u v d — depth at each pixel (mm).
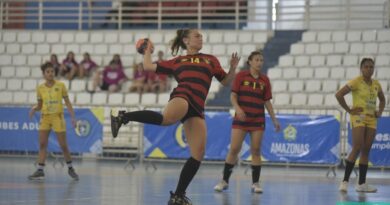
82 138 24109
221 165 24500
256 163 15156
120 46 32000
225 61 30078
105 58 31797
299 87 27953
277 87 28172
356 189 15703
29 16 37125
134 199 13148
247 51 30531
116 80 30109
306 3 30781
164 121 10398
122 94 29344
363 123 15367
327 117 22141
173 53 11602
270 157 22781
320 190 15758
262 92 15242
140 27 36156
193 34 11297
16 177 18375
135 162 25344
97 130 23938
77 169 21938
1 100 30453
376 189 15594
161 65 11117
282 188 16188
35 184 16328
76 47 32406
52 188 15312
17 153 25469
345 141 22250
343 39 29781
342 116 22312
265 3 36125
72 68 30812
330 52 29391
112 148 25547
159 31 32312
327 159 22109
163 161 24312
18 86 31062
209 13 33031
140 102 28984
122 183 16859
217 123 23188
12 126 25047
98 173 20328
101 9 34219
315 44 29641
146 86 29453
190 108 10758
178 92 10734
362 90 15336
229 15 31656
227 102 28328
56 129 17797
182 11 35469
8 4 36438
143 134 23562
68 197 13391
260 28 36219
